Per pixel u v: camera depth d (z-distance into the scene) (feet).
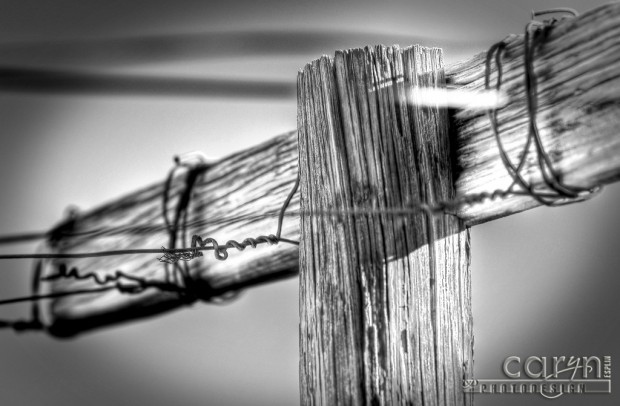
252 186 5.14
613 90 4.38
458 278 4.70
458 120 4.67
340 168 4.73
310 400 4.74
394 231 4.66
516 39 4.56
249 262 5.15
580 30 4.43
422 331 4.65
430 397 4.64
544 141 4.48
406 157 4.67
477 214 4.66
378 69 4.71
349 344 4.68
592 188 4.47
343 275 4.70
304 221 4.79
